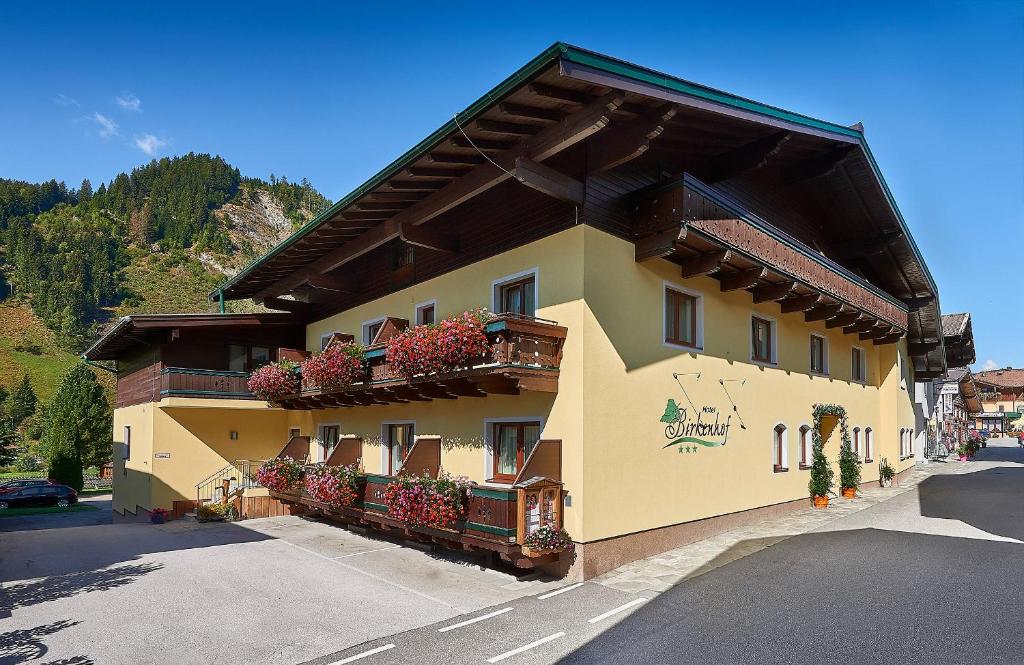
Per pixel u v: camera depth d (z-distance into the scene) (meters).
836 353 17.25
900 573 8.87
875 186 15.03
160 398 16.22
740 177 13.30
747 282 11.80
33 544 12.68
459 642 6.86
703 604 7.87
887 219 16.27
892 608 7.43
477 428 11.32
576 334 9.59
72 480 33.91
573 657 6.38
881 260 18.08
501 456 11.00
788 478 14.27
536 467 9.21
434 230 11.89
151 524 15.62
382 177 10.12
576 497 9.30
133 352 19.34
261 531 13.90
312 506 14.11
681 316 11.74
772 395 13.88
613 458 9.77
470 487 9.46
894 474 19.80
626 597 8.28
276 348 18.72
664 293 11.15
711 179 12.12
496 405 10.95
